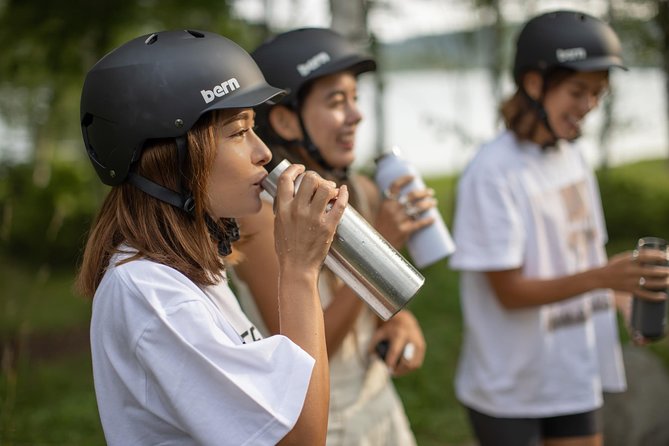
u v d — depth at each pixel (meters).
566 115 3.02
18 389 5.41
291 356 1.61
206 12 7.08
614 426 4.31
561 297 2.89
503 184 2.99
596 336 3.27
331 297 2.47
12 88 8.57
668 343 5.96
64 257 9.91
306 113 2.53
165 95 1.67
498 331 3.06
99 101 1.71
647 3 7.27
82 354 7.05
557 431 3.13
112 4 6.57
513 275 2.96
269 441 1.57
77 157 11.50
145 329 1.60
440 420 5.30
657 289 2.81
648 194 11.58
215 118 1.71
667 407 4.39
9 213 3.75
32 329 7.62
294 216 1.70
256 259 2.31
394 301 1.80
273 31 6.73
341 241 1.78
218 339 1.60
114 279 1.65
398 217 2.53
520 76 3.06
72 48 6.94
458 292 8.02
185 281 1.66
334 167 2.59
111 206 1.77
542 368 3.04
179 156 1.69
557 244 3.06
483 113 10.38
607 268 2.83
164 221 1.70
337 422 2.47
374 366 2.62
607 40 2.99
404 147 15.61
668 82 8.04
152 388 1.63
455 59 8.95
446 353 6.47
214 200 1.73
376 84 7.34
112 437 1.69
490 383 3.07
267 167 2.10
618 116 8.63
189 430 1.58
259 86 1.76
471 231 3.02
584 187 3.18
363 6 5.25
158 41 1.72
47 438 4.98
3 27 6.71
